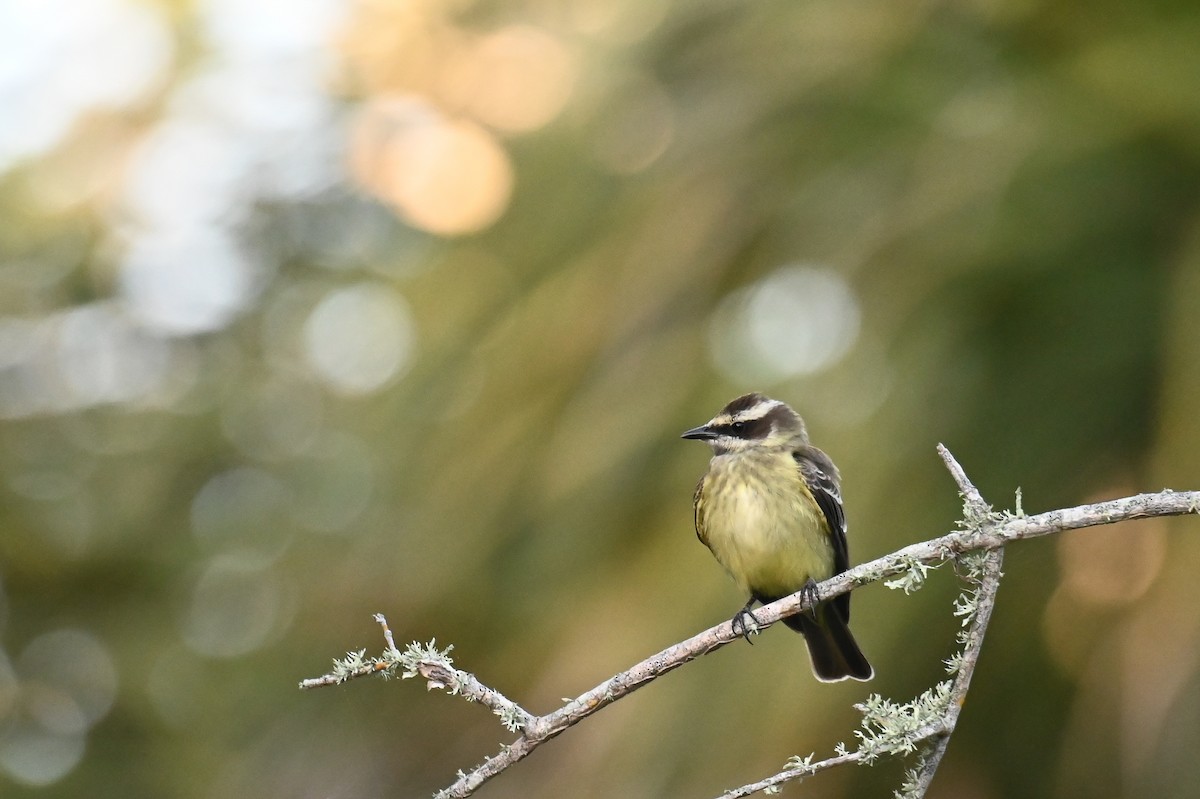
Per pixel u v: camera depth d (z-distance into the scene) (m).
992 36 11.34
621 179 12.34
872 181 11.23
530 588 11.13
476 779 6.95
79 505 17.05
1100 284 10.57
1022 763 11.88
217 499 17.83
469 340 12.30
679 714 10.18
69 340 18.17
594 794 10.11
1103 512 6.80
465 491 11.43
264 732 14.91
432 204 16.34
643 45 12.82
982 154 10.94
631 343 11.38
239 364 18.44
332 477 16.91
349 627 13.12
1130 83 10.58
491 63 15.62
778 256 11.29
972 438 10.47
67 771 15.29
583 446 11.03
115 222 18.48
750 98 11.95
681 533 10.73
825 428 10.67
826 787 10.59
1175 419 9.55
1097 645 10.41
